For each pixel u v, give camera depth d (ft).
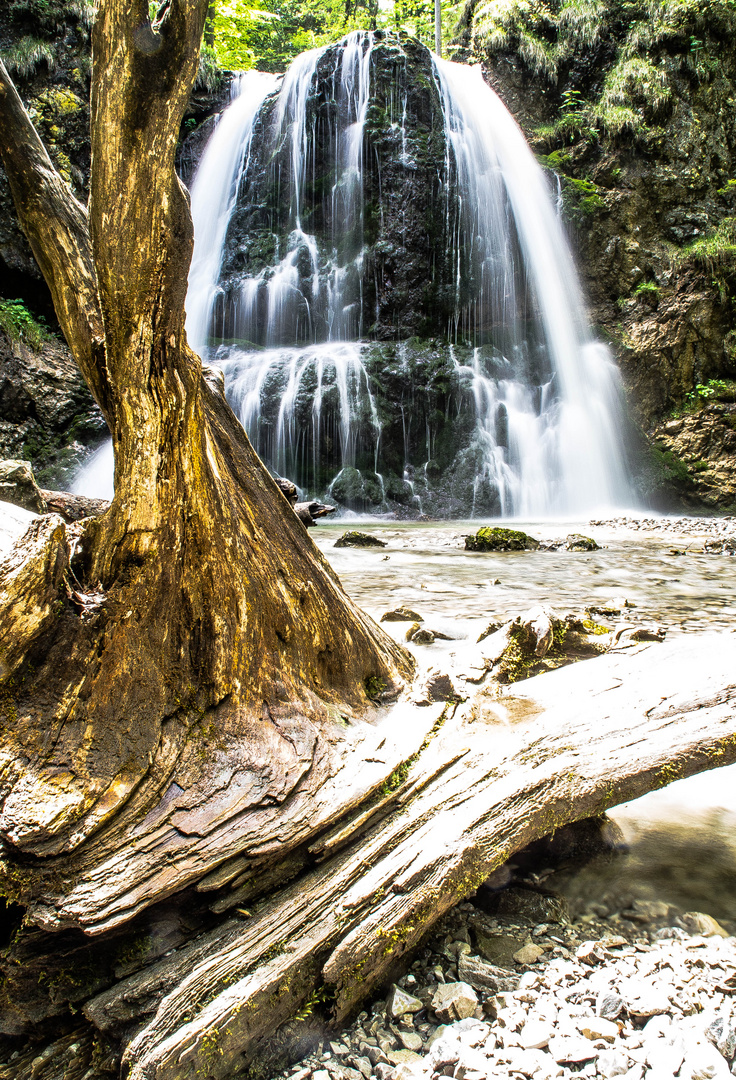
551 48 70.38
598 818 7.41
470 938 5.92
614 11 68.59
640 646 9.89
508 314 64.23
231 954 4.91
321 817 5.70
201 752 5.95
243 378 57.16
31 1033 4.98
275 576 6.97
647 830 7.73
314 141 65.46
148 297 5.76
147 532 6.08
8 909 5.12
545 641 9.68
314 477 56.24
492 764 6.67
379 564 26.99
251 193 67.41
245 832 5.43
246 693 6.43
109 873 4.97
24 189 6.17
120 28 5.11
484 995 5.24
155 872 5.04
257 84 71.61
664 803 8.36
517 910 6.18
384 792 6.17
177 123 5.43
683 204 65.26
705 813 8.12
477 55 73.10
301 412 55.62
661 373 61.41
